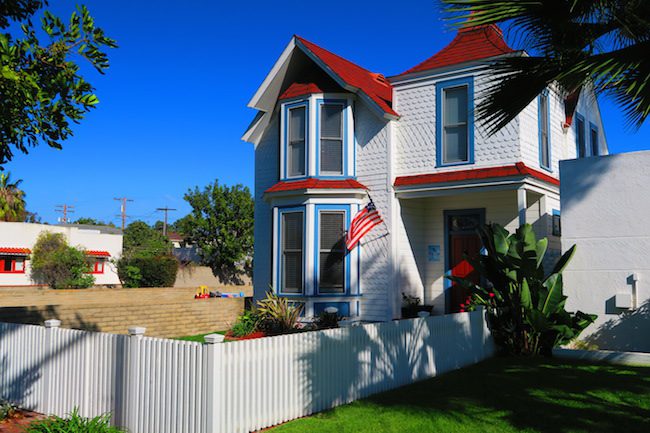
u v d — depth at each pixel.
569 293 12.53
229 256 41.44
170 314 16.30
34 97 6.24
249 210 42.19
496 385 9.20
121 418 7.05
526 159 14.68
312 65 17.77
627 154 12.09
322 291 15.73
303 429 6.84
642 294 11.71
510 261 11.62
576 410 7.63
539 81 7.82
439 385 9.31
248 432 6.67
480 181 14.45
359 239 15.44
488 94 8.23
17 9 7.15
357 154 16.50
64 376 7.89
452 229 16.70
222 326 17.78
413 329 9.80
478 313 11.87
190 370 6.43
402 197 15.77
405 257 16.09
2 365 8.94
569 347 12.38
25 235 35.78
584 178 12.56
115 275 40.47
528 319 11.73
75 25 6.64
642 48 6.70
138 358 6.95
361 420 7.22
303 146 16.62
